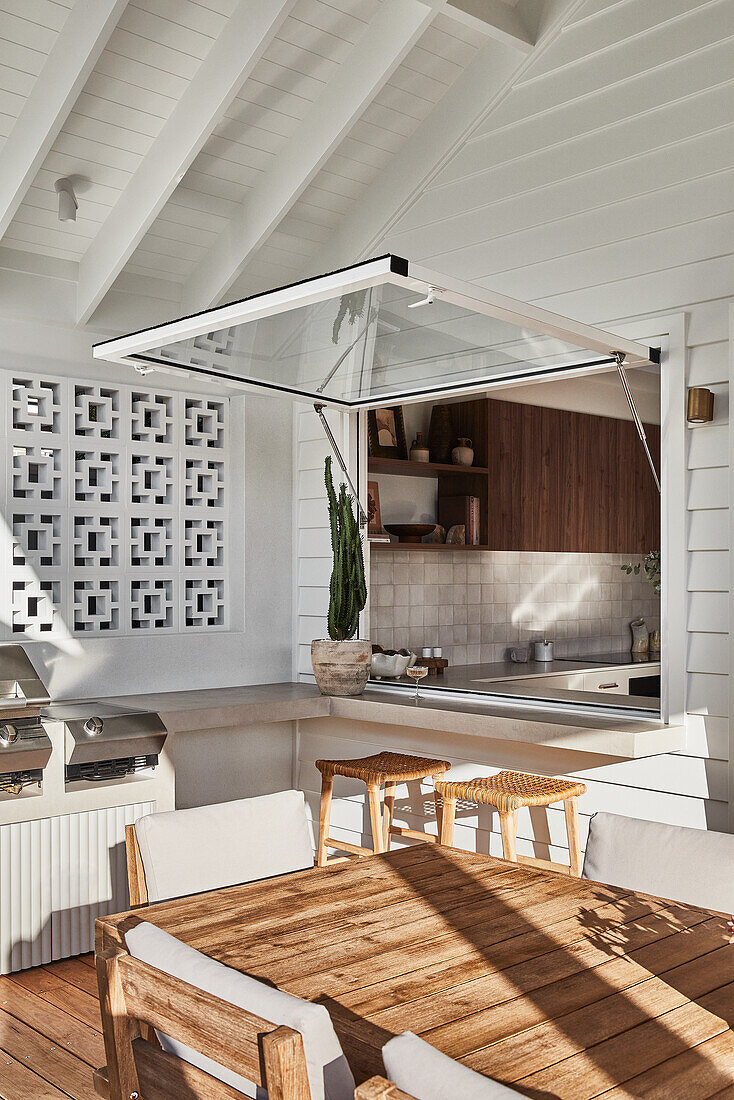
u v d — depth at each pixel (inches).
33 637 171.5
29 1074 115.0
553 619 266.4
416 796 183.5
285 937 76.8
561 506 249.1
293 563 210.2
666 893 92.0
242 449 201.5
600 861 97.5
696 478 141.5
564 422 250.1
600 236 155.4
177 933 77.6
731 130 139.9
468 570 243.4
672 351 144.3
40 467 174.1
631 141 151.6
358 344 126.6
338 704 181.8
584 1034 59.6
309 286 103.8
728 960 72.3
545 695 168.4
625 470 269.7
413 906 84.5
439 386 159.5
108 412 182.2
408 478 235.3
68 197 153.9
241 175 173.5
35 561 171.9
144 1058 58.2
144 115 152.5
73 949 148.9
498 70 167.8
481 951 73.9
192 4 138.0
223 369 142.2
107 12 125.0
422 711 165.3
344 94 158.7
